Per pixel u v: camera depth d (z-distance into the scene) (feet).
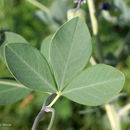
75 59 0.80
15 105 2.21
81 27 0.78
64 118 2.14
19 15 2.49
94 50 1.94
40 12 1.76
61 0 1.64
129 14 1.84
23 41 0.90
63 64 0.80
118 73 0.76
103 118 1.91
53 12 1.68
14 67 0.77
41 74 0.80
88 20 1.43
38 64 0.80
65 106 2.13
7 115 2.17
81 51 0.79
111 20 1.87
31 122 2.18
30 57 0.79
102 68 0.77
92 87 0.78
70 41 0.78
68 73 0.80
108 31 2.39
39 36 2.34
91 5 1.23
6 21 2.37
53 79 0.81
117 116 1.39
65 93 0.81
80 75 0.80
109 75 0.77
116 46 2.38
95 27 1.26
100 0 1.99
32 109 2.19
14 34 0.90
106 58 1.60
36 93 2.14
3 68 1.85
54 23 1.75
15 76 0.77
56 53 0.79
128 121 1.80
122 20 1.85
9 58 0.77
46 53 0.88
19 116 2.19
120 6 1.83
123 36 2.40
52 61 0.79
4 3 2.42
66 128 2.14
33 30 2.42
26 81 0.78
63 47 0.79
